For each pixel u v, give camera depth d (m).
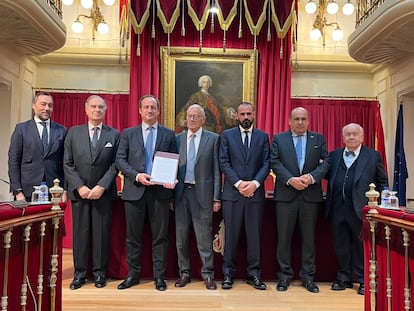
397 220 2.35
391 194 2.91
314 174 3.78
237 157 3.81
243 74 6.47
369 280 2.88
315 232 4.16
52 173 3.93
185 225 3.88
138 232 3.85
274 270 4.17
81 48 6.54
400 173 5.73
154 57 6.39
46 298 2.77
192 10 5.88
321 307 3.37
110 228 3.97
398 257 2.46
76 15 6.71
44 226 2.62
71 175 3.78
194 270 4.18
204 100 6.46
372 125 6.66
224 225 3.98
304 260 3.90
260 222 3.88
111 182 3.81
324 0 6.55
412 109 5.87
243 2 5.92
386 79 6.30
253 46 6.48
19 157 3.90
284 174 3.79
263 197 3.91
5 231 2.10
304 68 6.73
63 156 3.96
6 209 2.13
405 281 2.32
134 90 6.34
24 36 4.97
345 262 3.91
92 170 3.79
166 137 3.88
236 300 3.51
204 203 3.83
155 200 3.81
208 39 6.46
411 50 5.16
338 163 3.94
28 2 4.09
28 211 2.35
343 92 6.80
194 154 3.90
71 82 6.63
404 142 5.88
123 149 3.81
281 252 3.89
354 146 3.88
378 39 4.77
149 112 3.79
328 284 4.08
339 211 3.87
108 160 3.86
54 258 2.81
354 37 5.13
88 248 3.91
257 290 3.81
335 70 6.78
